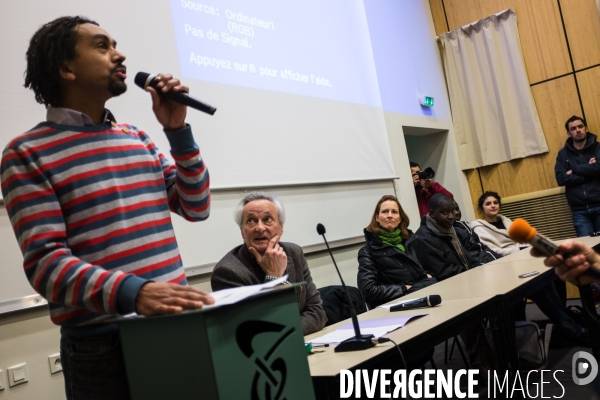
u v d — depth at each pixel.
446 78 6.04
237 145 3.37
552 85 5.42
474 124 5.82
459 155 5.92
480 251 3.86
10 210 1.11
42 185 1.11
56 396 2.24
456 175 5.85
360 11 4.89
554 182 5.42
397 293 3.10
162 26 3.06
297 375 1.05
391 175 4.73
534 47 5.51
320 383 1.23
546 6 5.42
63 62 1.22
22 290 2.21
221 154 3.25
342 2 4.70
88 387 1.14
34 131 1.18
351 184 4.30
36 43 1.26
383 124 4.80
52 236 1.08
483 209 4.59
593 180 4.96
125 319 1.03
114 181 1.18
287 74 3.91
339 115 4.32
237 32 3.58
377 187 4.59
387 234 3.39
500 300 1.92
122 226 1.17
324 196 3.99
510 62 5.59
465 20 5.90
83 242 1.14
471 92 5.82
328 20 4.48
